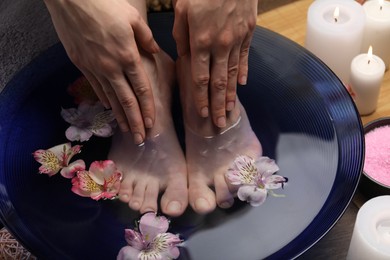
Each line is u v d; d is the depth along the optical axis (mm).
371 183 689
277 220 631
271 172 678
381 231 618
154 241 624
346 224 714
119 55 609
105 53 609
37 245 615
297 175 671
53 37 984
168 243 621
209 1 565
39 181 688
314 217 625
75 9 585
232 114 717
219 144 715
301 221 625
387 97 823
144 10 761
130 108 664
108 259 612
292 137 712
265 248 606
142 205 668
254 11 600
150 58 712
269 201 651
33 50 971
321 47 807
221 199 660
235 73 657
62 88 786
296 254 587
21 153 718
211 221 641
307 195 650
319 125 707
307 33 818
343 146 676
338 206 617
